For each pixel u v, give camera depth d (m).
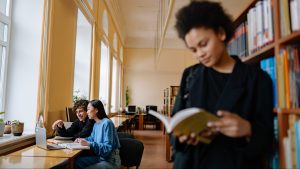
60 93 3.88
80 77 6.34
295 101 1.06
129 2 8.41
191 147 1.10
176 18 1.12
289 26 1.10
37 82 3.26
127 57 12.65
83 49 6.42
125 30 11.52
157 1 8.24
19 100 3.22
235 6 7.79
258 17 1.36
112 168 2.65
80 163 2.72
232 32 1.09
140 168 4.51
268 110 1.02
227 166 1.01
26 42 3.31
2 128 2.66
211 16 1.01
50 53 3.36
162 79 12.54
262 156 1.08
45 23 3.27
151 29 11.31
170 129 0.92
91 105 2.99
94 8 5.79
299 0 1.06
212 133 1.02
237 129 0.90
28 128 3.18
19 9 3.36
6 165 1.81
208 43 1.02
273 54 1.34
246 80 1.07
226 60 1.15
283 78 1.11
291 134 1.05
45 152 2.31
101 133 2.78
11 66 3.26
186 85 1.23
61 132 3.34
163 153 5.81
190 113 0.91
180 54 12.62
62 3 3.89
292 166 1.03
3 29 3.18
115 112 9.76
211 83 1.12
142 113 11.34
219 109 1.03
